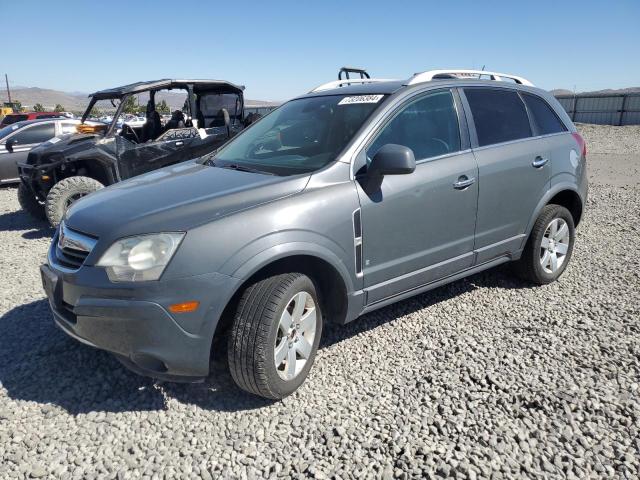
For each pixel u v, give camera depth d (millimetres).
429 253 3725
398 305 4391
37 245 7094
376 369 3385
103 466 2574
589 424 2725
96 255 2807
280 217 2939
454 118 3961
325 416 2908
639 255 5527
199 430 2828
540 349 3529
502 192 4129
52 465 2584
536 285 4746
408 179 3512
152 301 2670
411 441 2646
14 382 3348
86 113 8883
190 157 8664
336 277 3242
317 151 3547
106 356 3627
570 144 4797
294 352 3086
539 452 2547
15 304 4691
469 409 2900
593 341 3623
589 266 5234
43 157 7812
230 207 2912
